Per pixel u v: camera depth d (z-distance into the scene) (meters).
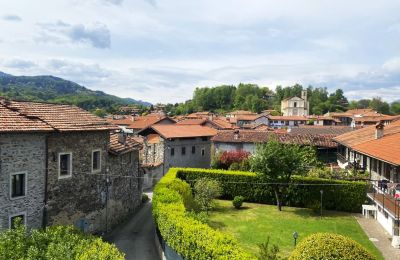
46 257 12.55
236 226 28.39
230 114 150.38
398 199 22.59
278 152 32.97
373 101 177.12
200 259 14.71
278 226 28.48
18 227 14.21
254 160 33.97
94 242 13.91
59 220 22.88
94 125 25.97
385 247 23.20
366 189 32.97
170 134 50.00
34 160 20.94
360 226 28.47
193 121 82.38
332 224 29.14
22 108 22.98
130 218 31.83
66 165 23.62
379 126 34.38
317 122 116.06
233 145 51.53
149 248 23.30
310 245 11.99
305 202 34.97
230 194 38.19
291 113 153.25
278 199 34.31
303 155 34.41
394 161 23.16
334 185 34.09
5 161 19.03
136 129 72.25
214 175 38.38
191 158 54.22
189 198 29.27
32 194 20.81
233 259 12.76
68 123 23.86
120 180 30.61
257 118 118.06
